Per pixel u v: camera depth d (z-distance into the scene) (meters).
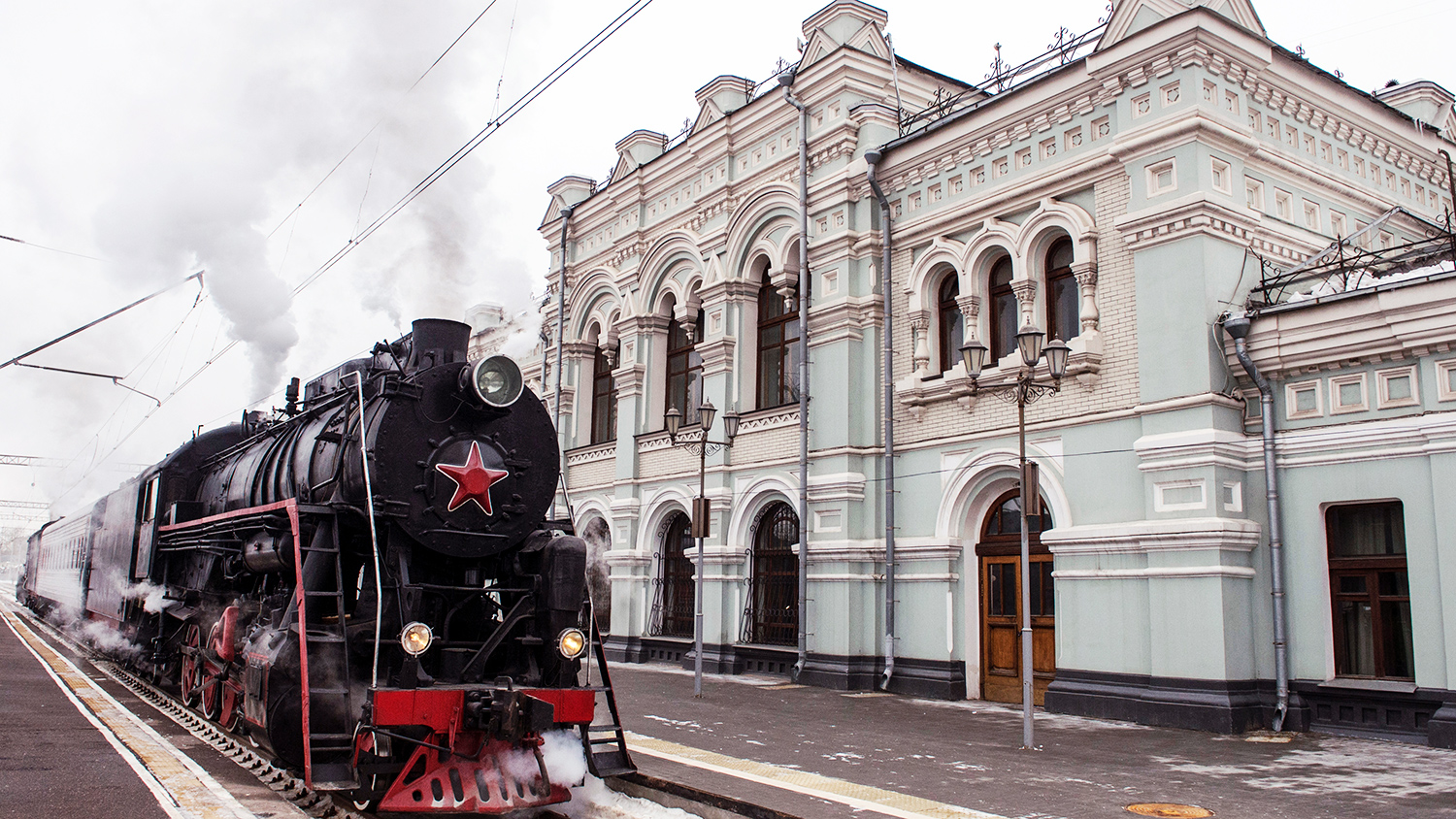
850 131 16.31
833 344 16.14
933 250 15.01
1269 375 11.76
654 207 20.89
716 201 18.91
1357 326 10.91
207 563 12.25
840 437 15.80
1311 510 11.38
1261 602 11.55
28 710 11.68
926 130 15.20
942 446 14.72
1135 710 11.76
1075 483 12.96
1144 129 12.48
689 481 18.88
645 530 19.84
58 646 21.06
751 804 7.05
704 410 14.67
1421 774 8.73
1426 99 17.03
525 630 8.74
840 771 8.66
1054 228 13.60
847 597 15.35
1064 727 11.43
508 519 9.13
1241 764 9.22
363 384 9.53
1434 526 10.38
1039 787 8.12
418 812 7.46
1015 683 13.70
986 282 14.62
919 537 14.87
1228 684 11.06
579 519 22.17
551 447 9.62
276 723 8.23
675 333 20.70
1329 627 11.18
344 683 7.97
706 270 18.94
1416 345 10.55
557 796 7.35
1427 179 15.77
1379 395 10.96
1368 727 10.66
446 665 8.28
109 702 12.86
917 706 13.26
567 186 23.75
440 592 8.76
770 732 10.91
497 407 9.04
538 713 7.28
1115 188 12.92
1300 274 12.81
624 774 8.14
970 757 9.49
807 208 16.83
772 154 17.95
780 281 17.44
